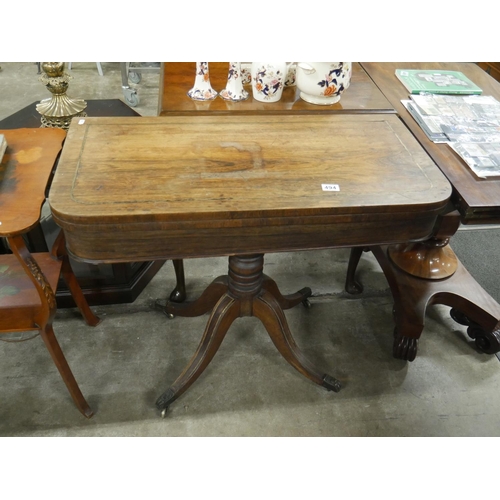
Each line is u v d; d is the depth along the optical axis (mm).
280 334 1397
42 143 1223
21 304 1204
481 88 1619
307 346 1665
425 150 1249
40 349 1596
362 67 1716
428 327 1761
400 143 1212
